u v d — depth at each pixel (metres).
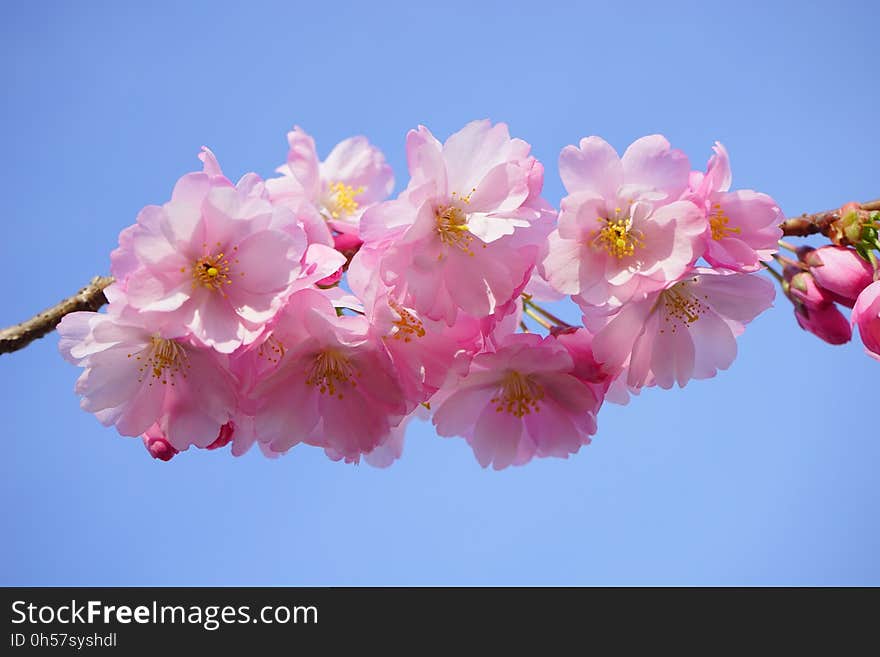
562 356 0.55
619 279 0.54
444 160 0.54
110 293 0.54
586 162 0.55
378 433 0.55
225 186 0.53
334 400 0.55
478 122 0.54
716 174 0.55
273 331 0.54
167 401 0.55
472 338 0.54
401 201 0.54
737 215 0.55
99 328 0.54
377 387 0.54
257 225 0.54
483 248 0.54
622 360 0.55
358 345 0.54
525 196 0.54
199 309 0.54
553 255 0.54
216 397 0.54
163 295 0.53
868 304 0.55
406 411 0.54
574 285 0.54
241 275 0.54
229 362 0.54
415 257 0.53
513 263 0.54
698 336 0.57
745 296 0.56
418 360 0.54
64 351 0.54
